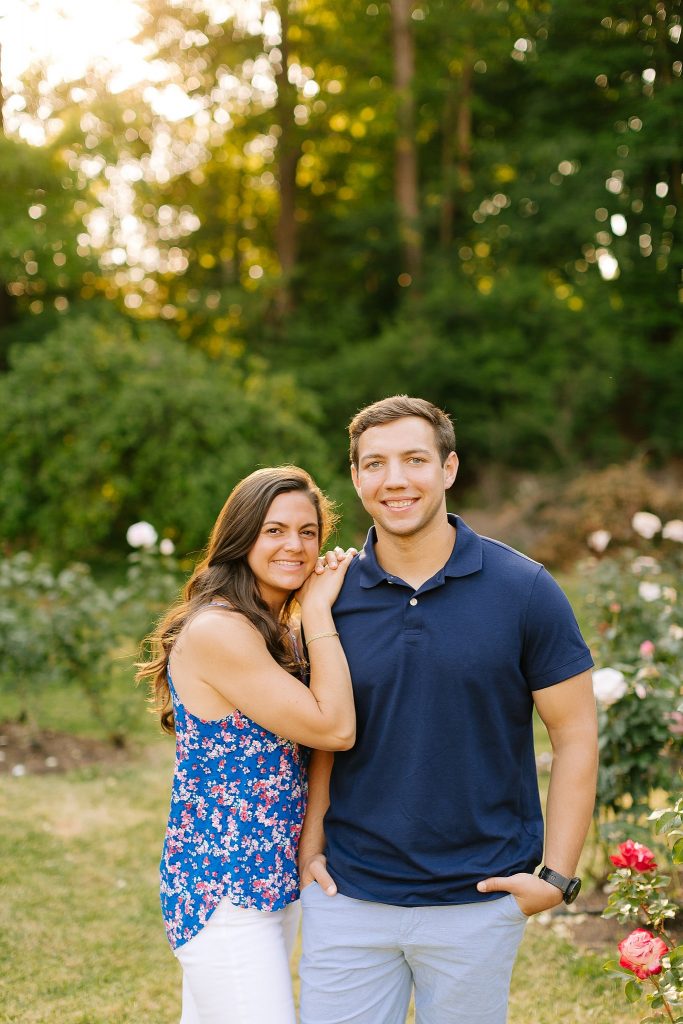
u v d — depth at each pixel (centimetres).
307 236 2088
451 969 208
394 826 210
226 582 232
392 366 1712
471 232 1970
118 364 1207
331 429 1712
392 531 212
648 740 382
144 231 2034
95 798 527
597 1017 314
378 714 212
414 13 1825
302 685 215
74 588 621
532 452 1700
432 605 212
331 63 1914
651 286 1894
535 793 220
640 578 552
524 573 213
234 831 218
